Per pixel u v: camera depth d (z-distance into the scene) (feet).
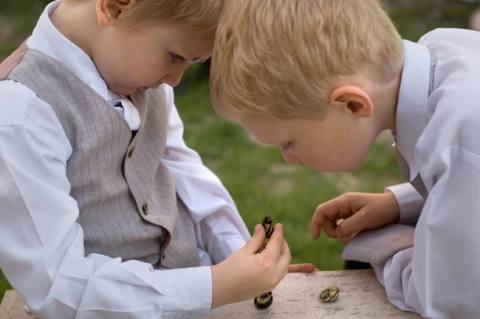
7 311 4.12
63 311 3.65
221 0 3.77
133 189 4.04
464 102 3.61
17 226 3.62
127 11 3.69
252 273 3.74
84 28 3.82
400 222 4.41
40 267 3.61
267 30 3.61
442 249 3.68
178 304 3.69
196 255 4.51
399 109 3.83
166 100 4.37
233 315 3.94
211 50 3.86
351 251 4.22
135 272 3.68
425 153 3.68
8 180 3.59
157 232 4.16
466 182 3.59
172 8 3.68
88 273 3.66
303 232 7.07
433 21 12.11
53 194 3.64
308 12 3.63
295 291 4.09
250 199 7.58
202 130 9.06
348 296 4.05
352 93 3.64
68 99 3.78
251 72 3.63
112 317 3.65
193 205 4.58
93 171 3.84
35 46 3.84
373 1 3.80
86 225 3.94
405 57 3.86
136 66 3.82
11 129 3.60
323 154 3.83
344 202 4.45
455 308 3.75
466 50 3.94
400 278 3.98
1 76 3.74
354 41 3.66
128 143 3.97
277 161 8.39
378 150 8.57
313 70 3.62
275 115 3.70
